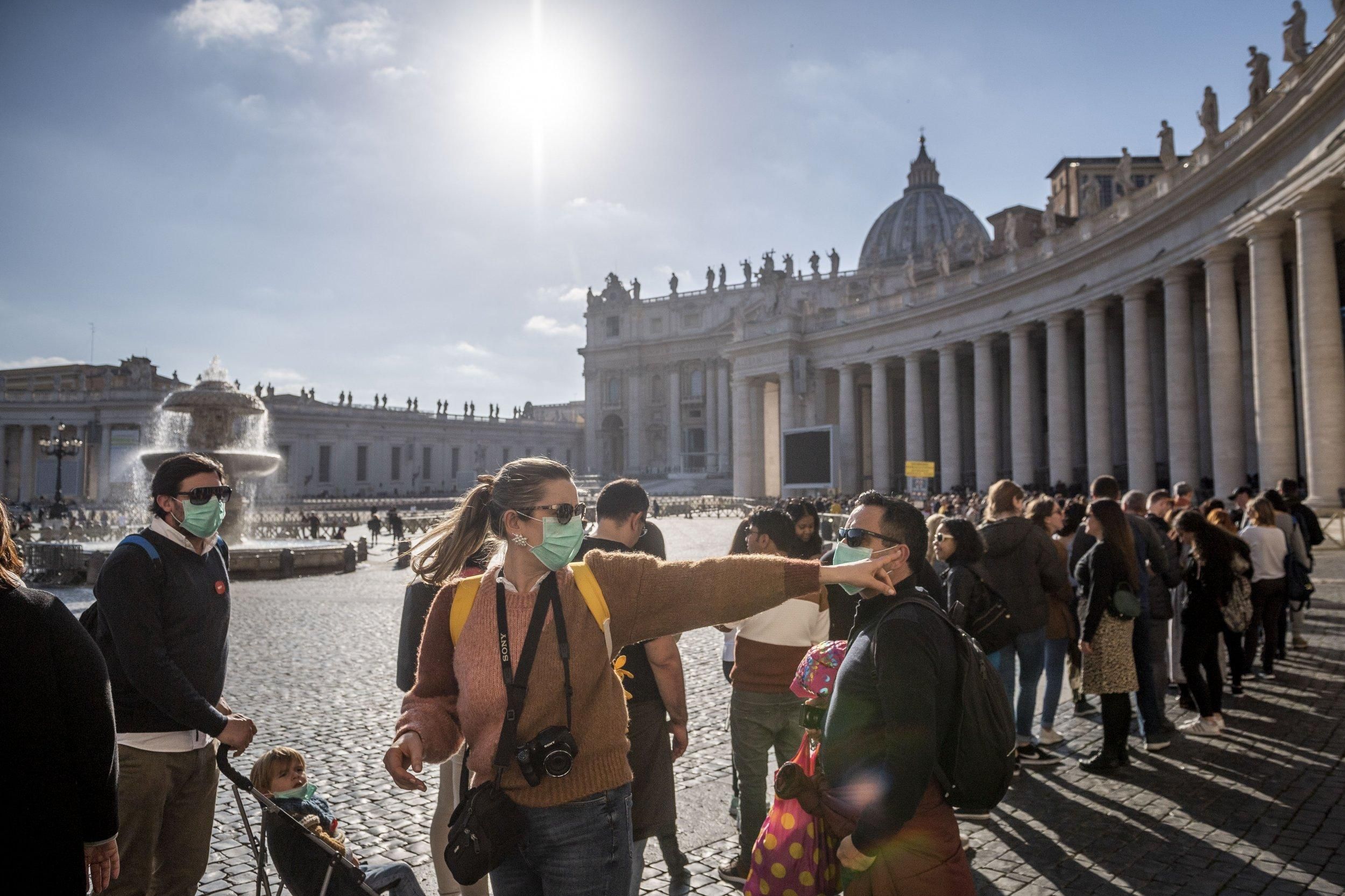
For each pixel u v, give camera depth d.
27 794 2.44
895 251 113.88
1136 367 32.31
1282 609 10.31
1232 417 27.08
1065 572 7.49
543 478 2.84
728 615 2.89
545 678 2.73
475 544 3.73
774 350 59.81
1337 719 8.04
